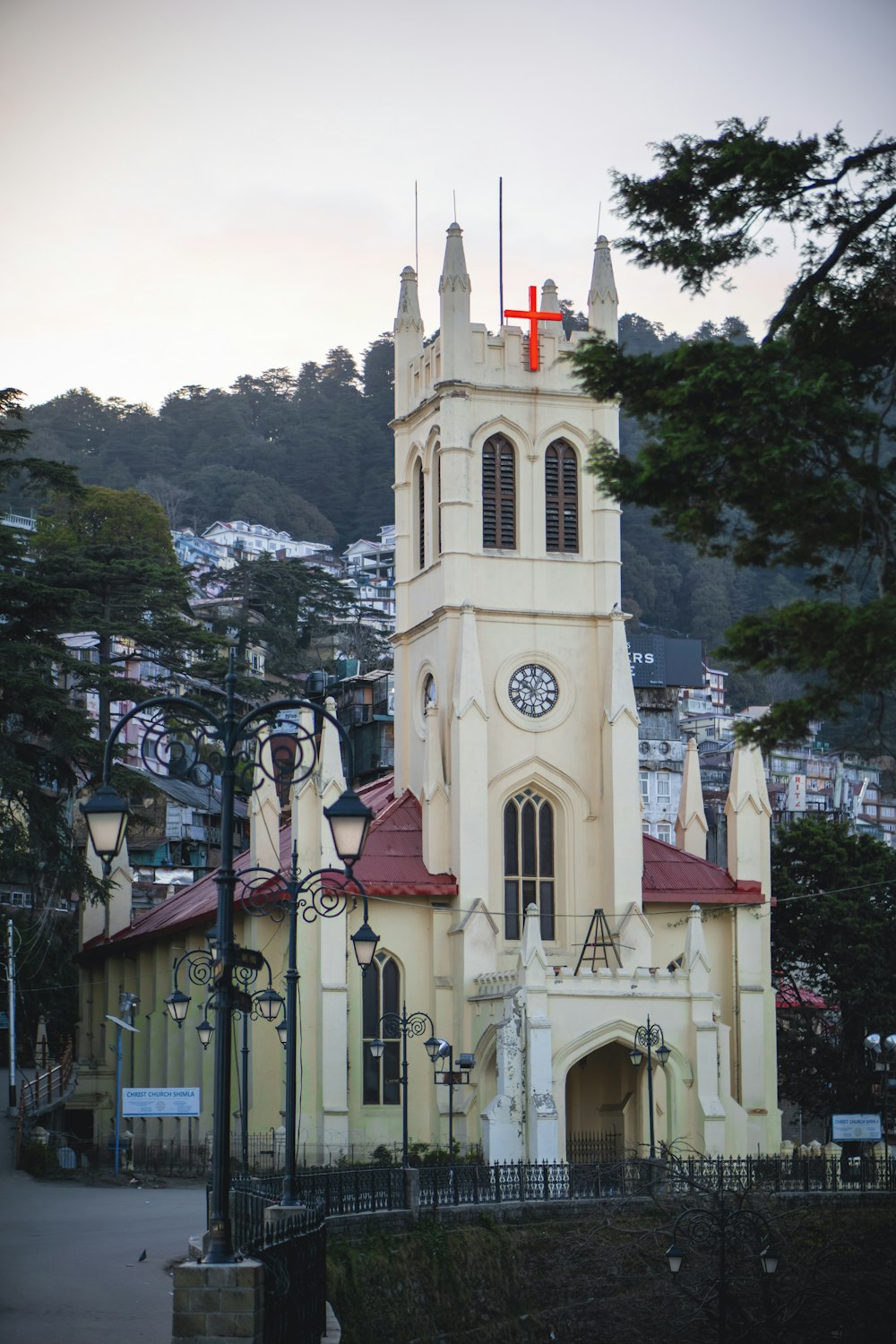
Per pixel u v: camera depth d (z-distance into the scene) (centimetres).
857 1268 6631
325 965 8419
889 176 4022
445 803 8900
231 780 3641
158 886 13600
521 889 9012
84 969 11206
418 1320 5628
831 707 3894
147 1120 9981
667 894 9044
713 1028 8131
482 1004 8494
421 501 9688
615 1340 6159
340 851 3634
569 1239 6397
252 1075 8575
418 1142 8519
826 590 4062
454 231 9300
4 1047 11850
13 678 8762
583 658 9238
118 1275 4294
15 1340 3422
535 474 9281
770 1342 5794
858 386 4034
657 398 4044
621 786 8994
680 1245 6275
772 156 3950
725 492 3909
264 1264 3297
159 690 12094
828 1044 10594
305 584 17675
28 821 8981
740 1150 8231
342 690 13800
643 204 4166
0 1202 6469
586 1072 8512
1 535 9519
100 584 11919
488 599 9150
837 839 11038
